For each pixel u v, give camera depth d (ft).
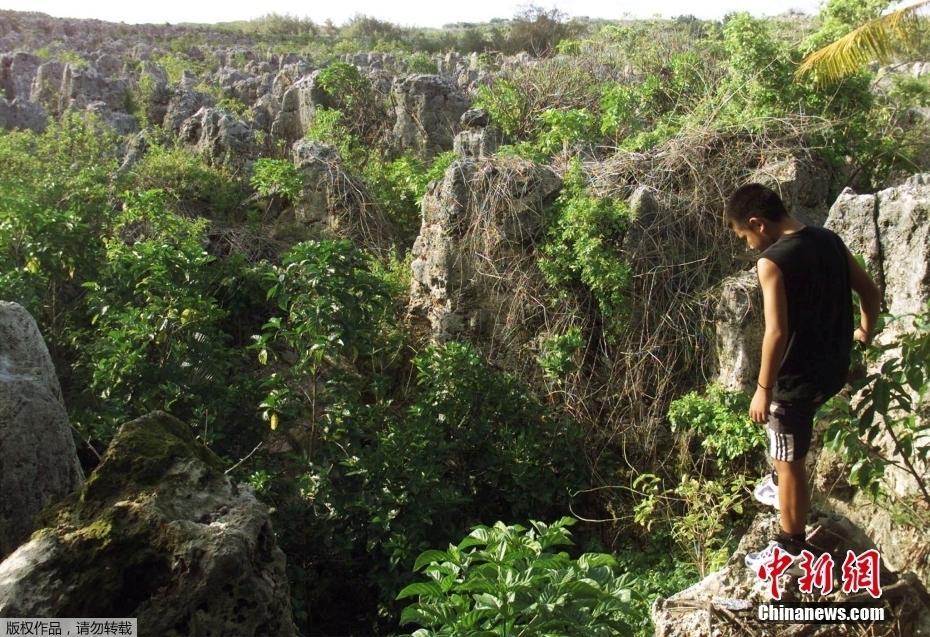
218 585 11.35
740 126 31.42
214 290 33.63
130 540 11.51
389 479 24.61
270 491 24.84
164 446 12.82
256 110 55.57
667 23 49.93
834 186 31.42
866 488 17.94
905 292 20.49
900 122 35.29
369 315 26.63
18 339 15.99
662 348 28.94
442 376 28.02
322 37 156.76
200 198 42.34
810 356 12.60
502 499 28.09
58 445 15.24
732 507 26.08
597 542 26.99
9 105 55.98
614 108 37.73
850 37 30.07
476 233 31.53
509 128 44.88
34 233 30.30
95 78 64.54
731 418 26.07
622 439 28.71
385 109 51.08
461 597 14.24
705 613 13.71
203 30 151.53
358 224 39.32
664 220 29.60
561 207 31.09
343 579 25.36
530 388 29.99
